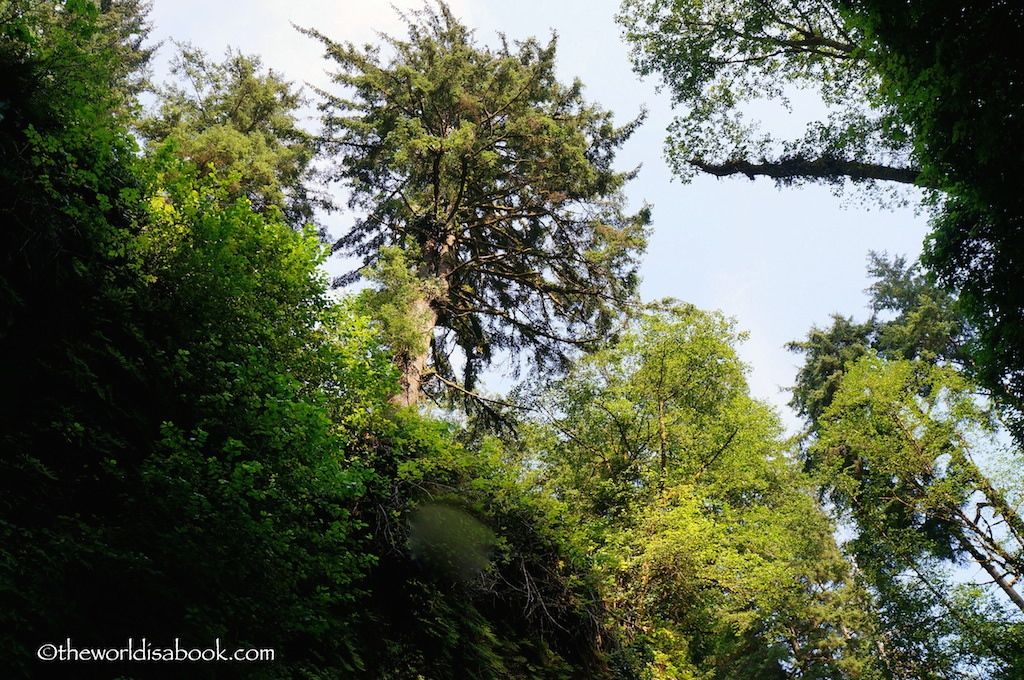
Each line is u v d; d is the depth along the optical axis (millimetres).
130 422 5789
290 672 5762
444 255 13992
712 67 14688
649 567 12406
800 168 14000
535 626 9672
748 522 14602
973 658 14688
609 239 15031
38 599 4344
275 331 6547
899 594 16016
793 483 19234
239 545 5184
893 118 7652
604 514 15133
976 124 6492
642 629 12219
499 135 14453
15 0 5852
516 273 14898
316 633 5863
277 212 7188
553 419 16469
